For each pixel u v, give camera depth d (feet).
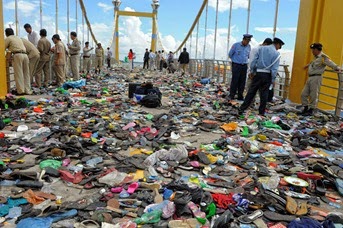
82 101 28.09
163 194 10.62
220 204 10.09
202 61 69.05
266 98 25.52
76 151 14.35
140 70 92.89
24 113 21.84
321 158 15.30
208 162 13.97
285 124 22.09
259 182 11.92
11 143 15.23
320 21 32.30
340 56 32.99
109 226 8.55
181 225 8.70
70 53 43.42
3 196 10.06
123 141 16.52
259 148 16.69
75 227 8.52
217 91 39.73
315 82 26.91
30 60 32.65
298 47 34.37
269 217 9.45
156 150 15.21
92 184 11.23
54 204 9.75
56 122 19.48
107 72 72.13
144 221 8.94
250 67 25.48
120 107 26.23
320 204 10.85
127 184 11.28
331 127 22.57
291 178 12.56
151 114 24.21
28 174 11.43
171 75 72.33
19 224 8.43
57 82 38.65
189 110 26.32
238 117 24.25
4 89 27.89
